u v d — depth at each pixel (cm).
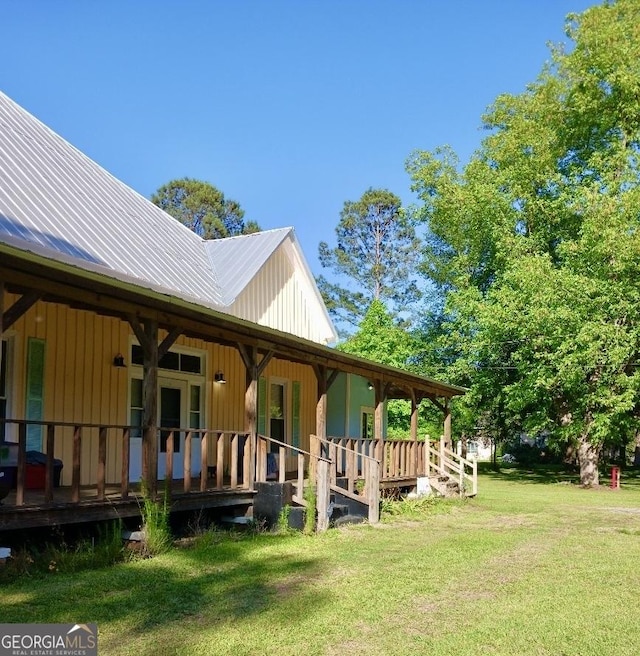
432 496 1806
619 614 682
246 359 1166
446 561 943
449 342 3036
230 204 5203
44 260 708
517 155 2881
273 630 601
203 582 764
